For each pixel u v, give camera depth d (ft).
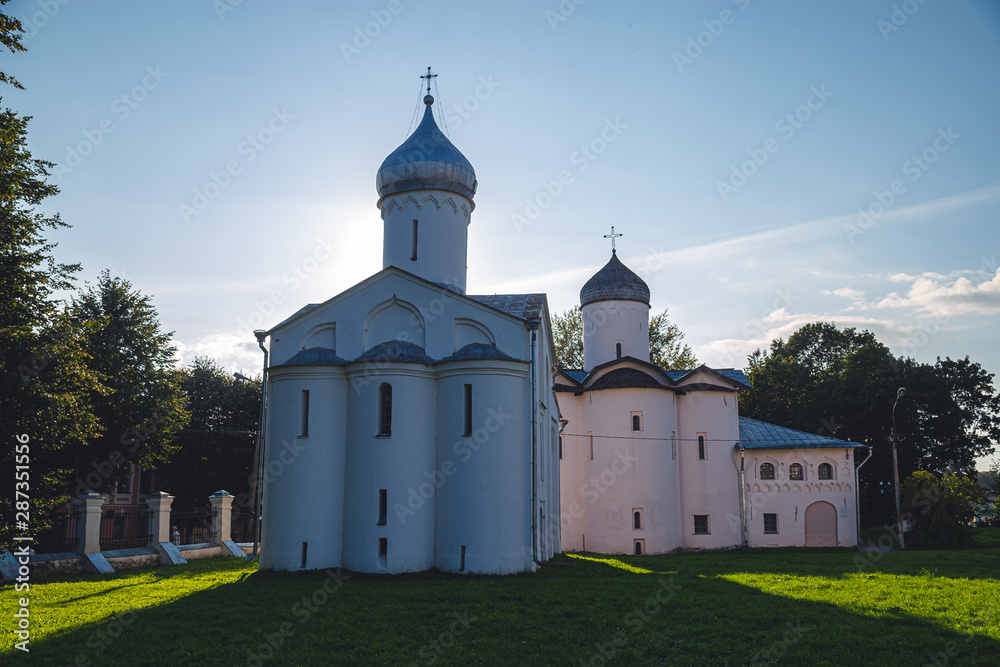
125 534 103.71
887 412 173.47
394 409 79.66
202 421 170.09
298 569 78.33
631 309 142.41
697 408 131.64
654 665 43.37
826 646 45.96
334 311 87.86
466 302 84.99
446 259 96.17
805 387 198.80
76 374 85.15
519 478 79.56
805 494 131.23
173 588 68.64
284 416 82.23
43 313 82.89
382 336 86.69
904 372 175.32
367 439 79.56
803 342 222.48
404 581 72.18
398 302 86.43
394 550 76.64
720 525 127.75
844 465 131.64
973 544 131.44
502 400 79.82
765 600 60.18
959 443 171.42
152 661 44.39
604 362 140.97
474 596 61.93
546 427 97.19
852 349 219.00
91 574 80.33
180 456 165.58
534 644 47.73
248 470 173.58
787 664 42.93
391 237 97.71
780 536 130.11
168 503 95.09
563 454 127.75
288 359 87.71
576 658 44.73
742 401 201.05
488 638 49.14
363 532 77.66
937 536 128.67
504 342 83.71
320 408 81.66
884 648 45.29
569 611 55.98
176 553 92.79
